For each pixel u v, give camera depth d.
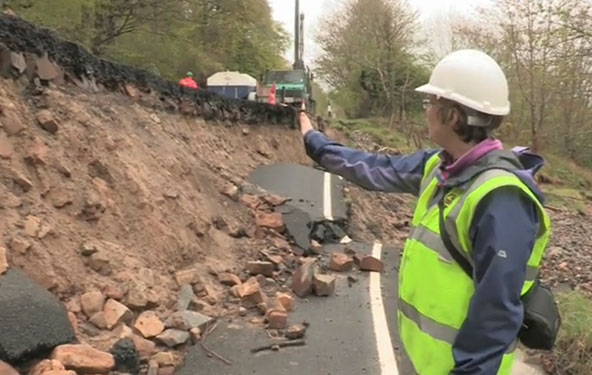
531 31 27.58
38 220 5.45
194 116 11.98
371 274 9.02
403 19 44.34
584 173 34.78
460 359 2.16
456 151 2.42
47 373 4.06
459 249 2.26
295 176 13.62
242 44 34.41
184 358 5.46
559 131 37.25
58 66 7.39
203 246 8.04
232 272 7.87
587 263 13.11
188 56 24.80
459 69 2.37
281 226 10.12
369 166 3.08
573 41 18.41
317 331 6.44
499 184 2.15
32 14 14.86
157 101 10.32
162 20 21.47
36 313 4.48
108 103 8.35
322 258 9.84
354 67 46.03
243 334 6.14
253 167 13.52
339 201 13.01
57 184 6.01
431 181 2.53
